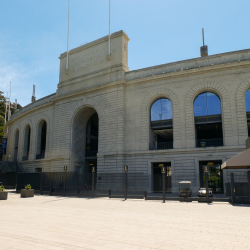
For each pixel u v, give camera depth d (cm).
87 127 4925
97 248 815
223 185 3084
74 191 3044
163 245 850
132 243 877
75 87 4462
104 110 3959
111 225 1212
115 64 4066
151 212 1647
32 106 5678
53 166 4441
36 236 987
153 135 3825
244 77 3212
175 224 1233
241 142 3080
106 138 3831
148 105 3703
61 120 4522
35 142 5241
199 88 3416
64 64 4762
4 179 4616
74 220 1357
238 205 2028
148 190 3416
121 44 4084
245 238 951
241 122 3127
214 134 3903
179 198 2339
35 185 3397
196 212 1641
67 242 893
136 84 3825
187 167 3281
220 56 3394
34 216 1498
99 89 4062
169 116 3609
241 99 3181
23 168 5409
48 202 2312
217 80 3341
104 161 3759
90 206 1994
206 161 3416
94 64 4328
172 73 3559
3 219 1393
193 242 890
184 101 3472
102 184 3092
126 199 2559
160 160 3450
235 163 1997
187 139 3359
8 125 7025
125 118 3797
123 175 3058
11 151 6469
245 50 3281
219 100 3366
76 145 4419
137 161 3591
